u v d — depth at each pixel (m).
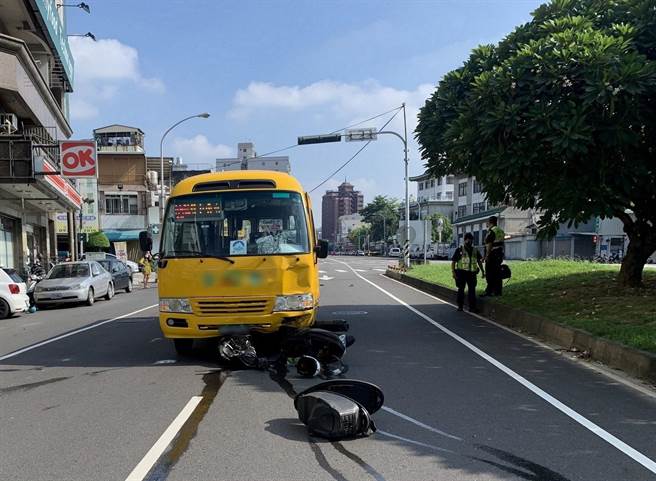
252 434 4.97
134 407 5.86
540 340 9.64
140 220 47.91
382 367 7.61
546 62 9.21
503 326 11.28
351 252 136.88
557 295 12.60
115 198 47.72
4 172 16.86
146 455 4.51
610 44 9.14
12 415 5.66
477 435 4.91
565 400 5.98
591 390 6.38
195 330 7.66
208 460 4.38
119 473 4.16
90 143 20.39
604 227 46.25
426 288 20.38
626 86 8.59
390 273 30.41
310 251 8.01
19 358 8.77
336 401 4.88
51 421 5.44
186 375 7.26
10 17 22.33
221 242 7.90
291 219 8.07
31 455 4.55
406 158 29.41
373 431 4.98
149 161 55.12
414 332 10.54
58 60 27.11
